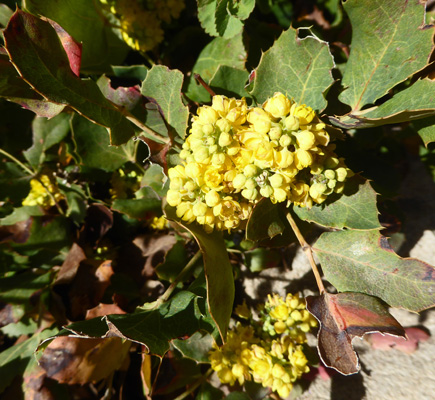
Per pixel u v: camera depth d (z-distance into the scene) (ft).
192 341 0.60
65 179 0.72
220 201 0.42
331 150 0.45
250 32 0.65
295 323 0.58
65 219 0.71
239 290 0.74
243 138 0.40
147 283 0.70
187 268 0.57
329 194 0.48
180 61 0.68
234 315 0.72
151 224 0.72
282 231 0.51
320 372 0.63
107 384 0.65
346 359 0.43
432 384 0.57
